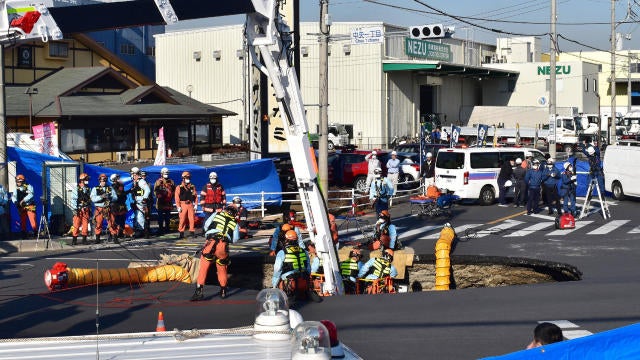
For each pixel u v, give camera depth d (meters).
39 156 21.34
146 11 11.07
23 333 10.57
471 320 11.44
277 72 13.41
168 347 6.67
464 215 25.95
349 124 63.91
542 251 18.64
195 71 67.94
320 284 14.95
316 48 63.94
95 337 6.96
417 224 24.12
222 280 12.95
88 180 19.97
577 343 6.69
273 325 7.14
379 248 17.66
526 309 12.10
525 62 78.31
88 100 45.31
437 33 19.20
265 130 28.00
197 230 22.48
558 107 69.19
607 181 30.36
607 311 11.93
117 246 19.28
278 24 13.21
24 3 10.71
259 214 25.88
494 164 28.58
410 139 64.50
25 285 14.20
